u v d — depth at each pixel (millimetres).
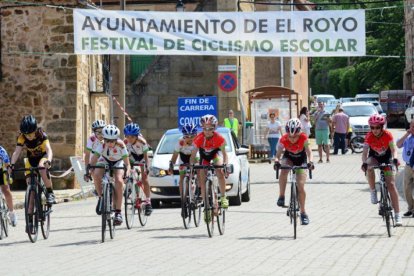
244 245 17766
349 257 15812
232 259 15680
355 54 32094
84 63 37781
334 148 47188
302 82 72062
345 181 33875
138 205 21609
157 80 48406
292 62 60906
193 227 21375
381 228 20594
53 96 36219
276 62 59906
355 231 20062
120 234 20109
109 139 19062
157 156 27047
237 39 32188
